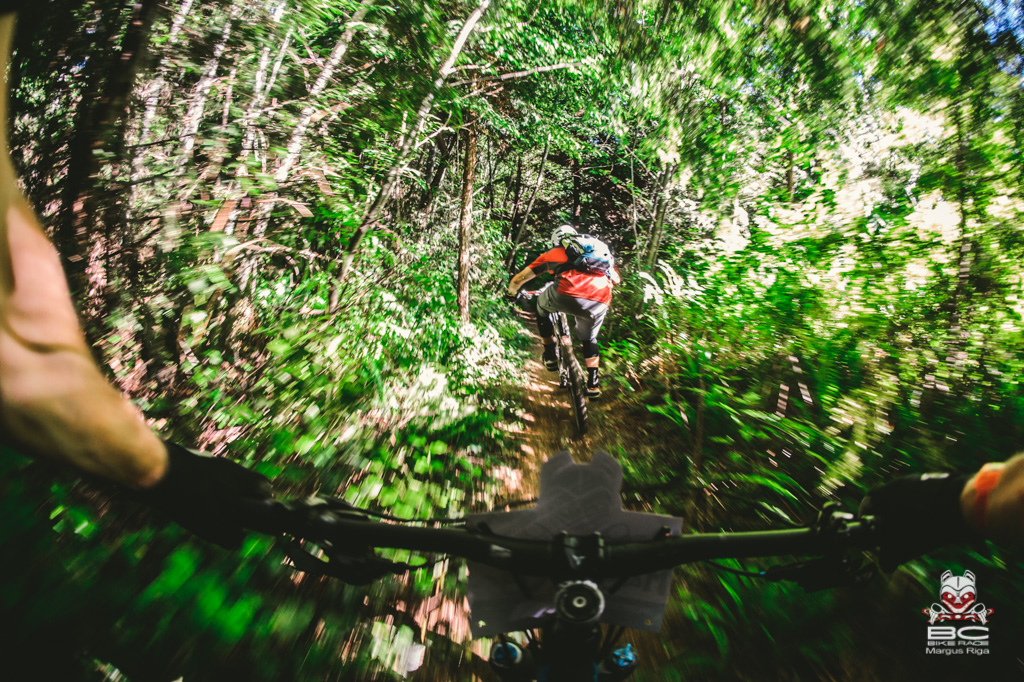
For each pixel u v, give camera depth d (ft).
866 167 17.01
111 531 8.15
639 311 26.68
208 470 3.49
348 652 8.05
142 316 11.00
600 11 25.32
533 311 22.47
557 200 55.01
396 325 20.21
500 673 5.56
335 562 4.14
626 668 5.56
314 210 15.99
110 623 6.79
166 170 11.97
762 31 19.30
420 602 9.58
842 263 15.23
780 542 4.18
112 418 2.64
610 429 19.62
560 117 34.19
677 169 25.35
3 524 6.75
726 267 17.78
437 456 14.61
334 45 17.17
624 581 4.49
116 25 10.15
